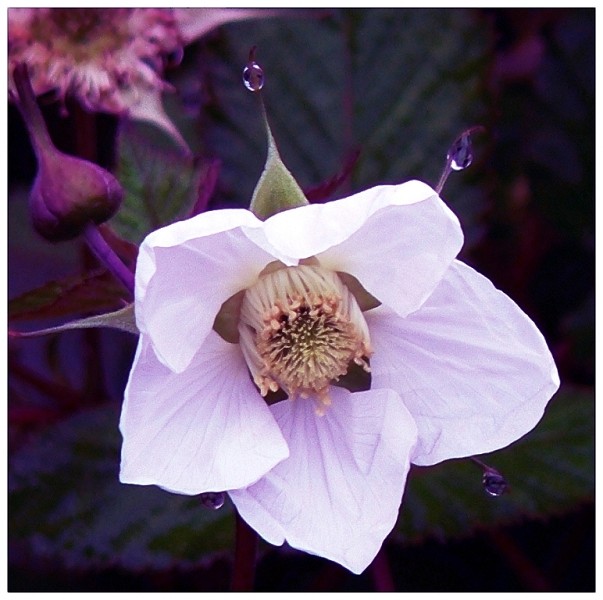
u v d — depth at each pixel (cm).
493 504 19
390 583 19
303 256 14
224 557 18
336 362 15
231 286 15
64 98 19
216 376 15
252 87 14
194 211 18
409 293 14
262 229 14
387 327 15
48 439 19
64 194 15
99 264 19
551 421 19
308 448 15
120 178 18
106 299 17
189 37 19
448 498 19
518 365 14
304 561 19
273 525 14
